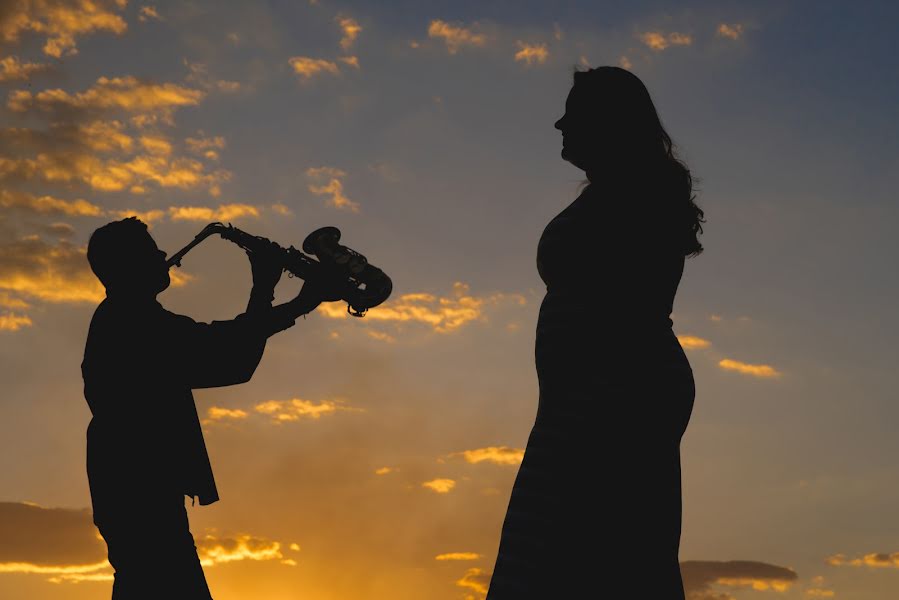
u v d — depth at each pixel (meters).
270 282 5.22
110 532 4.62
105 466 4.61
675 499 3.62
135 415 4.62
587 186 3.87
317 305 5.25
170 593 4.54
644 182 3.70
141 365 4.66
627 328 3.57
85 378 4.76
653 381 3.55
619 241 3.59
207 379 4.79
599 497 3.47
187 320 4.85
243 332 4.90
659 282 3.65
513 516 3.58
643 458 3.52
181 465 4.66
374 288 5.32
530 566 3.49
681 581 3.62
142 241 4.86
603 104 3.78
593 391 3.53
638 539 3.49
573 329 3.59
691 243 3.80
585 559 3.44
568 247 3.64
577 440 3.52
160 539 4.56
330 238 5.30
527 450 3.63
